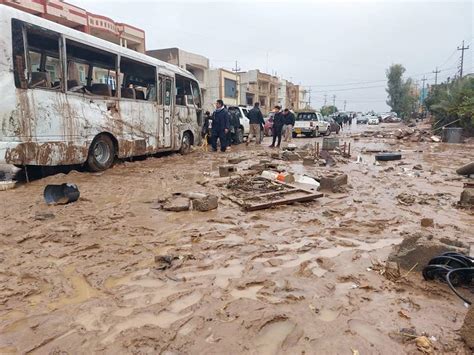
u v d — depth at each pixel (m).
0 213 5.23
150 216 5.24
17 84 6.92
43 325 2.53
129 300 2.88
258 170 9.43
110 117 9.45
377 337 2.40
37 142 7.35
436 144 20.23
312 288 3.09
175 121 12.81
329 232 4.64
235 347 2.29
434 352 2.24
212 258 3.74
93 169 9.06
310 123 25.31
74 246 4.02
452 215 5.58
